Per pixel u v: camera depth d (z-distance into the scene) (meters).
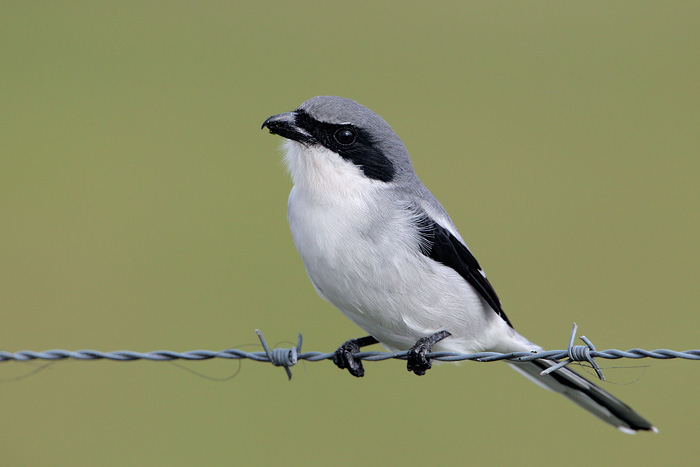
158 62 15.72
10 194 13.05
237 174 13.39
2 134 14.10
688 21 17.66
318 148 6.75
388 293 6.61
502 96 15.23
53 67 15.47
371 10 17.86
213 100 14.66
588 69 16.06
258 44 16.17
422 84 15.30
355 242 6.56
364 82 15.30
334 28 16.73
